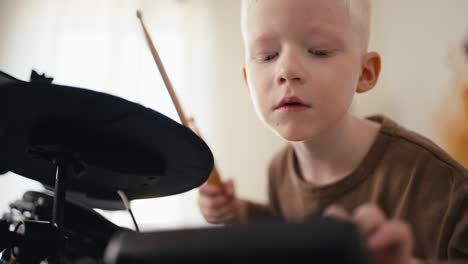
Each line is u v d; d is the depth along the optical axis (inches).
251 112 78.3
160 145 21.9
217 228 9.5
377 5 69.4
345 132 29.7
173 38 80.7
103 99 18.6
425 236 26.1
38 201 25.2
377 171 29.8
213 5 82.0
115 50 79.5
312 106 25.0
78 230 24.0
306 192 33.0
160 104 77.5
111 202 29.0
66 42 80.2
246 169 76.9
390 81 66.9
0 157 24.6
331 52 25.7
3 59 79.7
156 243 9.9
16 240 20.7
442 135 61.9
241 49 80.3
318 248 8.5
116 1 81.5
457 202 25.1
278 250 8.7
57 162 21.8
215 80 79.7
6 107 19.3
